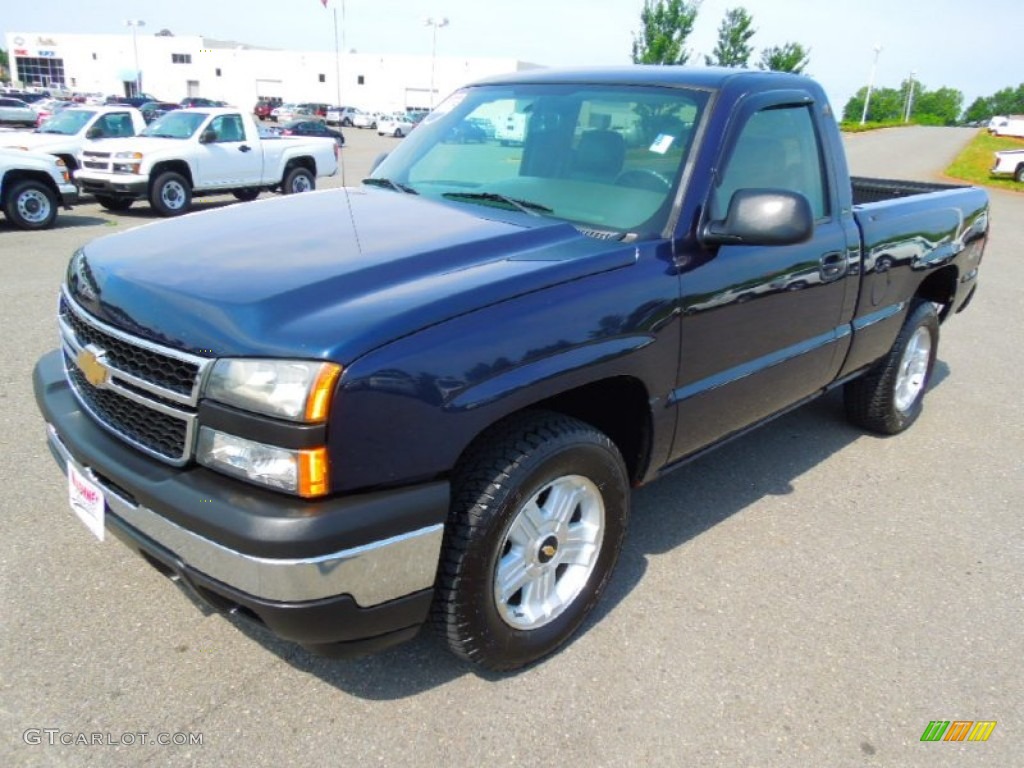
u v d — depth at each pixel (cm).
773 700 264
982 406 566
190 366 213
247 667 266
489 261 253
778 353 346
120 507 233
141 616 287
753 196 276
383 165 387
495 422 246
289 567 200
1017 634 307
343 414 200
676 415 297
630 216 293
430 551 222
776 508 396
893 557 357
